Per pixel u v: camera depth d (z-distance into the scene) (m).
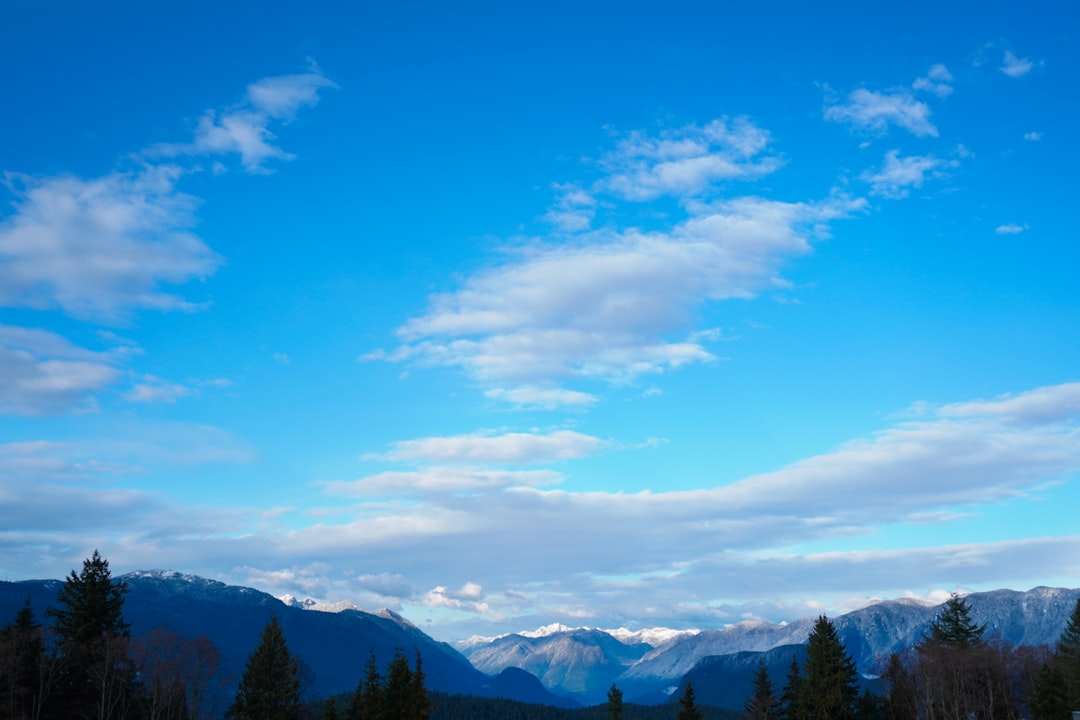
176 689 154.75
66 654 150.38
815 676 170.38
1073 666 168.62
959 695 169.12
